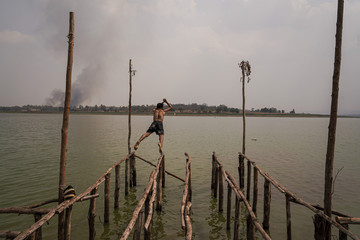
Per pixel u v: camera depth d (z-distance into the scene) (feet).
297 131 232.94
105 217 33.35
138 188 49.14
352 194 46.03
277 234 30.68
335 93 20.84
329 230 21.20
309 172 63.36
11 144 108.58
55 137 139.54
